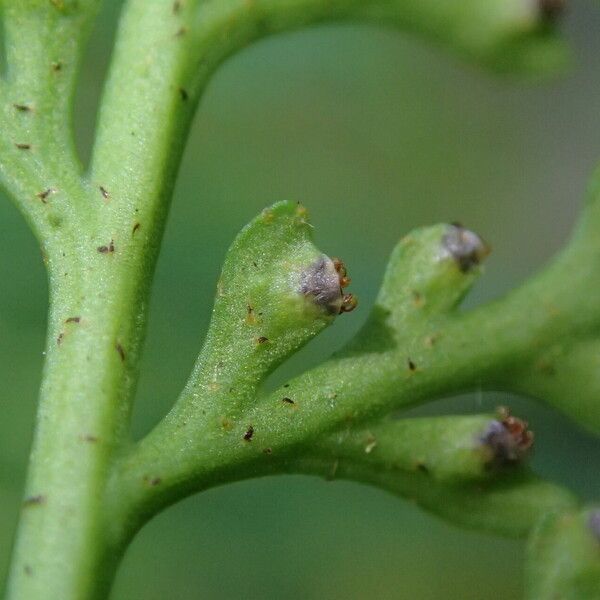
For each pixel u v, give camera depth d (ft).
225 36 0.17
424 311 0.17
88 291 0.16
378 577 0.21
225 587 0.20
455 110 0.37
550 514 0.16
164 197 0.16
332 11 0.18
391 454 0.16
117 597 0.20
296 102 0.27
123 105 0.17
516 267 0.37
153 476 0.16
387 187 0.31
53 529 0.15
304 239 0.16
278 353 0.16
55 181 0.16
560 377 0.17
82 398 0.16
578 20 0.41
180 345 0.21
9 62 0.17
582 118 0.40
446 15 0.18
